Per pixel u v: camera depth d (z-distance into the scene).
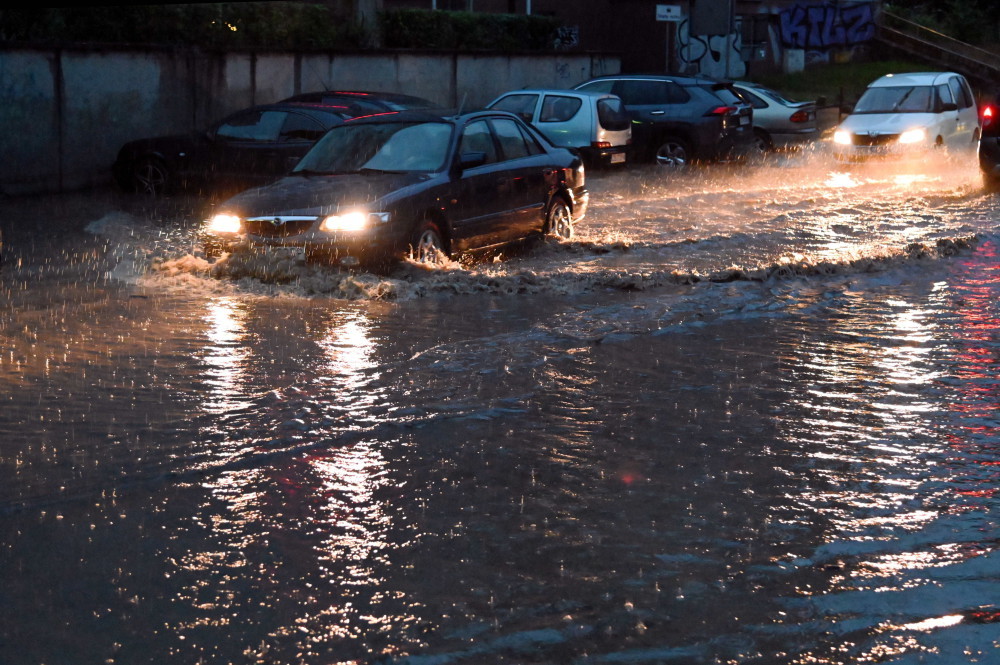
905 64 43.66
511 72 27.72
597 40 34.88
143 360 7.71
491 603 4.16
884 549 4.63
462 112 12.26
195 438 6.04
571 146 20.16
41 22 19.14
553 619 4.02
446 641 3.87
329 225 10.45
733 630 3.94
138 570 4.45
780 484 5.38
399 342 8.22
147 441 6.00
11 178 17.56
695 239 13.23
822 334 8.55
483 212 11.75
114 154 19.27
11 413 6.49
